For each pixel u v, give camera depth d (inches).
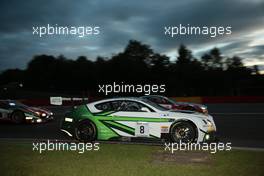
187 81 1710.1
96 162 247.6
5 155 274.1
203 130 329.1
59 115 701.3
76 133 356.5
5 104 549.3
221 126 490.0
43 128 490.9
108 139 350.6
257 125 494.0
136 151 285.9
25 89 1974.7
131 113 346.9
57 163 245.9
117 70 1748.3
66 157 265.1
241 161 248.1
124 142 349.1
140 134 340.8
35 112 547.2
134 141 356.5
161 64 1734.7
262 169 225.1
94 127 351.6
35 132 450.6
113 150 290.4
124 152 282.2
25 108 547.2
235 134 413.7
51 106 1024.9
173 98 1112.8
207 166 234.7
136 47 1771.7
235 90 1405.0
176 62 1749.5
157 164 241.0
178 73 1727.4
